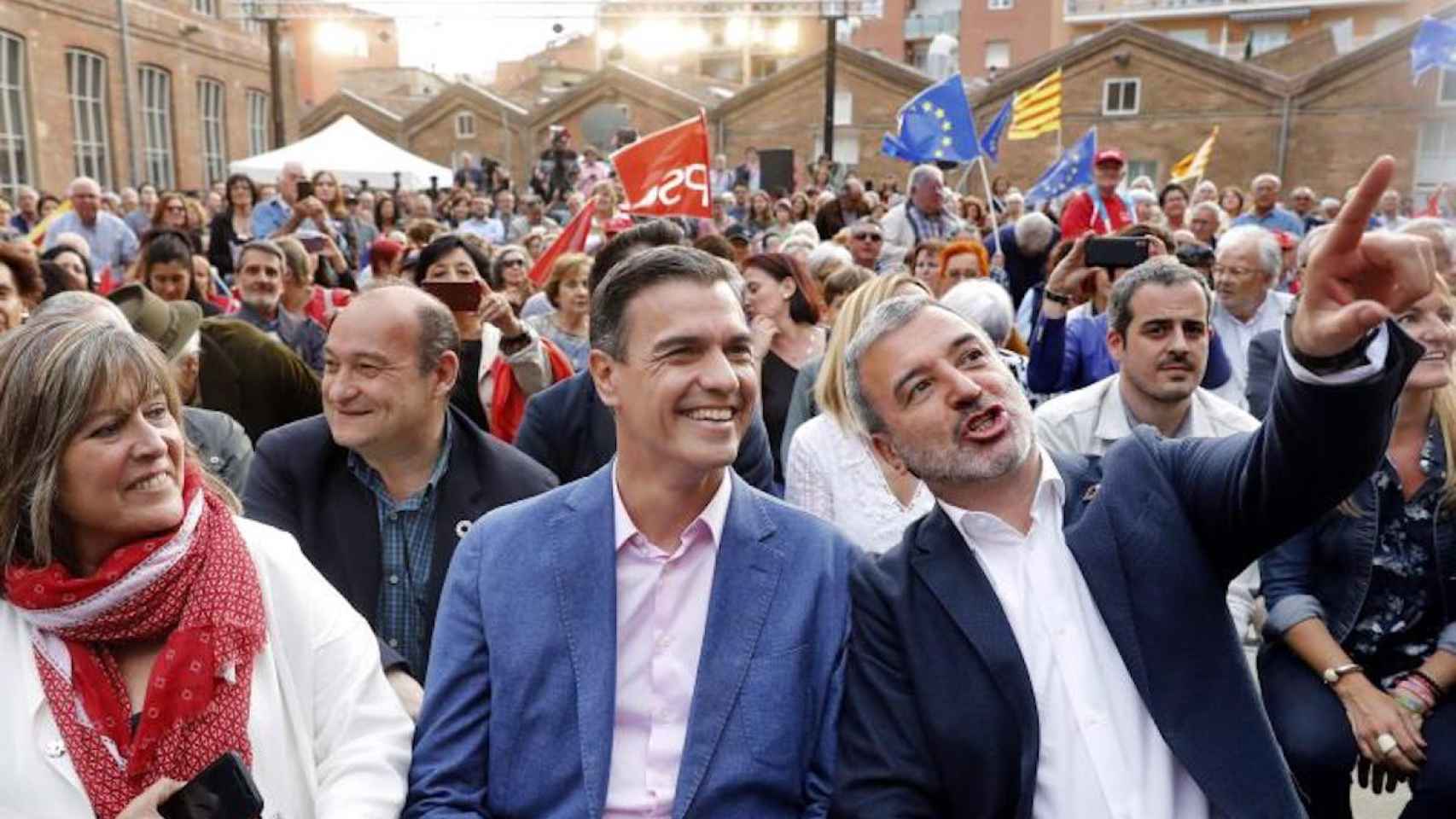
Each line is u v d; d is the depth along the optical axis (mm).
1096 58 33875
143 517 1793
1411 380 2617
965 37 53250
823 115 35969
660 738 1986
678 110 37688
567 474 3520
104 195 15984
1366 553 2736
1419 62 10758
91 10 24312
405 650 2680
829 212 11477
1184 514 2014
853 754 2023
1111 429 3314
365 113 40812
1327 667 2680
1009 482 2088
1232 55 49531
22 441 1756
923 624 2033
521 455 2879
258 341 4320
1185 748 1900
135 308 3688
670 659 2021
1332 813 2693
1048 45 51938
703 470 1982
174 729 1753
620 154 6637
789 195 21609
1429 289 1553
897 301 2143
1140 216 10461
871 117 35531
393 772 1965
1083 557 2008
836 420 3176
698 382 1952
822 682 2043
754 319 4547
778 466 4488
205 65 28984
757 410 3338
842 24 56812
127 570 1762
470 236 7059
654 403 1967
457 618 2082
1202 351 3184
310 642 1994
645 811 1950
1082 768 1943
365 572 2686
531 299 6324
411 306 2646
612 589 2016
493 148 39812
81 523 1802
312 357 5809
